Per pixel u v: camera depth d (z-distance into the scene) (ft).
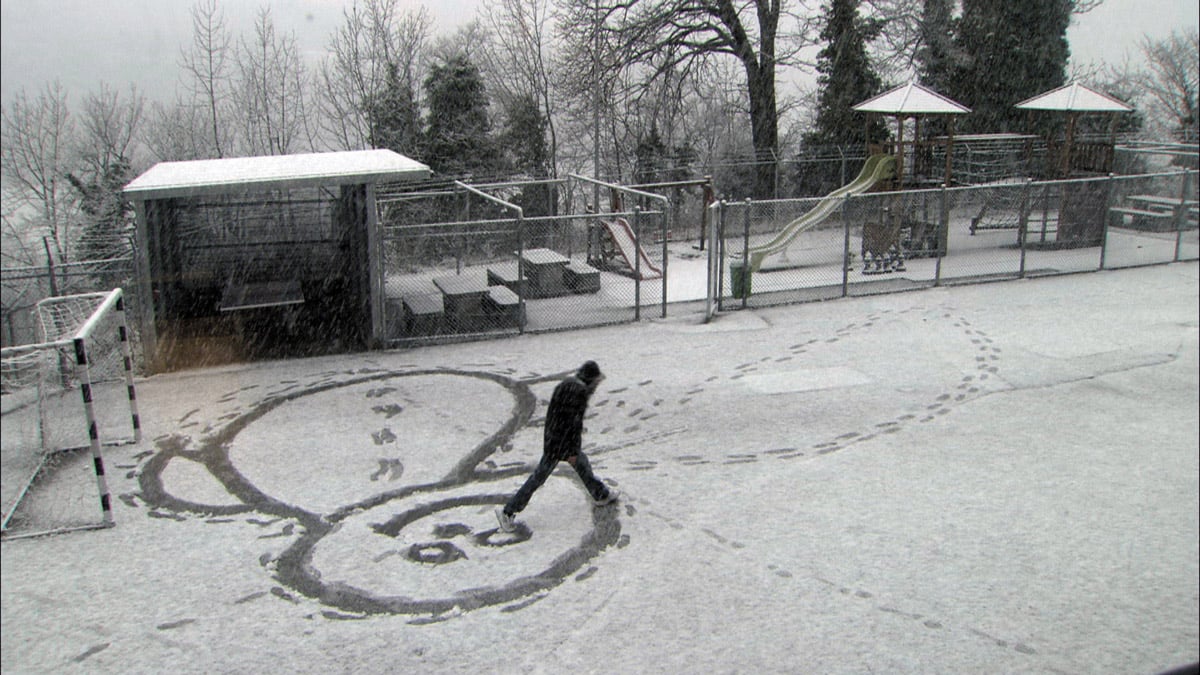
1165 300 55.72
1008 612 22.16
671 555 25.22
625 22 97.45
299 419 37.60
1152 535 26.23
